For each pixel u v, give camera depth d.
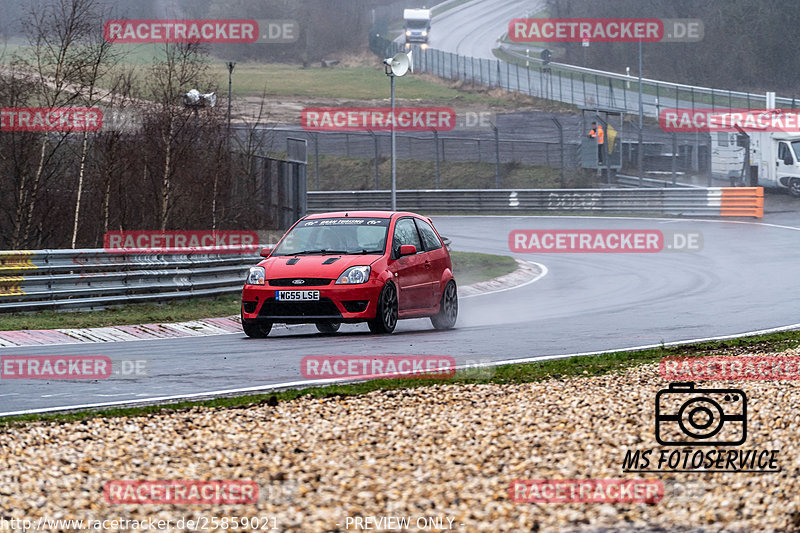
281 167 100.00
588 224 141.75
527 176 184.88
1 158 89.75
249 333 49.41
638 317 60.59
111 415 28.44
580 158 182.38
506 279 91.94
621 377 35.94
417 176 194.38
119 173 96.00
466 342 46.94
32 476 21.59
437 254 54.28
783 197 158.00
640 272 94.12
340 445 24.55
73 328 52.81
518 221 150.62
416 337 48.66
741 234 123.38
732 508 19.42
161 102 101.56
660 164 181.75
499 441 24.88
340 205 170.88
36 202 92.81
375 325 47.97
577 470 22.19
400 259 50.22
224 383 35.00
